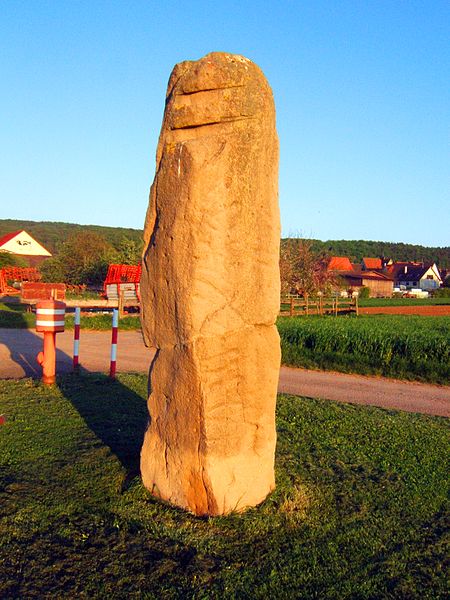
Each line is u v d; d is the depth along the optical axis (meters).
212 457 4.96
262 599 4.04
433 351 15.16
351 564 4.53
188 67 5.19
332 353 16.11
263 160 5.06
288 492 5.48
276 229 5.21
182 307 4.91
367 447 7.37
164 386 5.24
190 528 4.77
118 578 4.18
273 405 5.38
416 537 5.01
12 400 9.17
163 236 5.06
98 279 45.19
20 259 55.34
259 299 5.13
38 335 19.89
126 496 5.29
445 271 122.44
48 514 5.04
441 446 7.54
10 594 3.95
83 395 9.68
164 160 5.13
